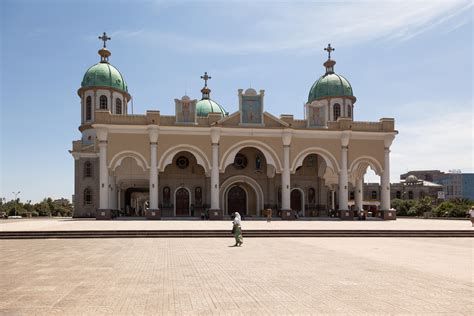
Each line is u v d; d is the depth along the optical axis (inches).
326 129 1724.9
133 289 402.0
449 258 619.8
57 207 3644.2
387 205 1755.7
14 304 347.6
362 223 1400.1
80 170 2017.7
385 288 408.5
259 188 1919.3
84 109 2116.1
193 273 486.9
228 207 1935.3
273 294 382.3
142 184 2047.2
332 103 2177.7
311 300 360.8
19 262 575.8
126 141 1628.9
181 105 1673.2
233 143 1684.3
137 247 764.6
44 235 954.7
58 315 316.2
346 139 1734.7
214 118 1688.0
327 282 435.8
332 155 1739.7
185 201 1883.6
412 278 458.3
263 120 1706.4
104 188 1606.8
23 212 2928.2
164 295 378.0
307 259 604.1
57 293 385.7
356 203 1926.7
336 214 1932.8
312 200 1968.5
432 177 5078.7
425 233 1045.2
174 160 1884.8
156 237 973.2
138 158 1635.1
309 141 1731.1
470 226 1250.0
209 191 1888.5
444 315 319.3
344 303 351.6
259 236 999.0
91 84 2103.8
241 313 321.1
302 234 1014.4
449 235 1042.7
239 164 1923.0
